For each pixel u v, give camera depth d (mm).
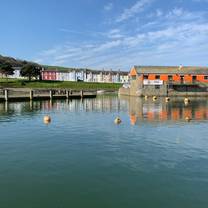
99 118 35375
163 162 16312
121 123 30766
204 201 11586
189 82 94875
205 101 67188
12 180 13672
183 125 29312
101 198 11867
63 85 141375
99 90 125438
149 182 13422
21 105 53969
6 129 26766
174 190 12578
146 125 29281
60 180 13680
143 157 17266
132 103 61156
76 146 19969
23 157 17250
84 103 61438
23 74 153125
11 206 11219
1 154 17891
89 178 13906
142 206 11195
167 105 55188
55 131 25781
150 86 91750
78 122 31688
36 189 12695
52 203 11453
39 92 82000
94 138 22641
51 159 16859
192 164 15984
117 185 13102
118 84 162875
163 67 100250
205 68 103125
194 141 21656
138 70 94875
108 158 17047
